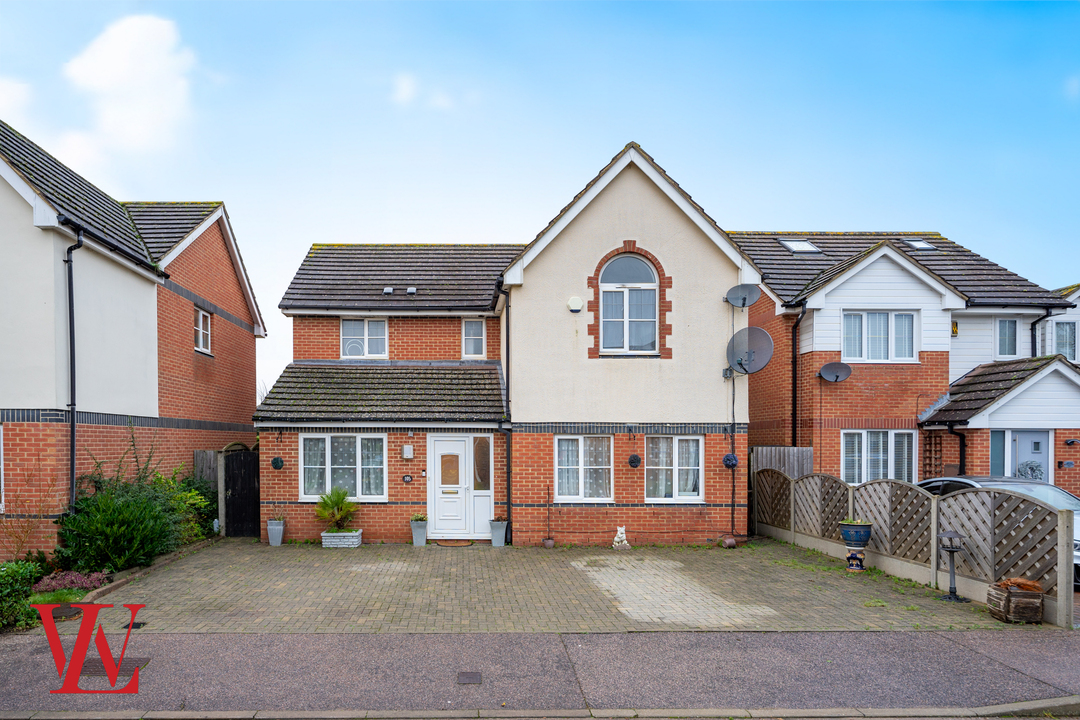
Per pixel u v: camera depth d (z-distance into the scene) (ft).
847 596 29.25
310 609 26.81
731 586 31.04
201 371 49.75
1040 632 24.17
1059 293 52.65
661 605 27.73
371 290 50.57
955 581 29.35
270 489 42.11
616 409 41.98
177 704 18.20
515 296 41.93
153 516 34.27
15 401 31.71
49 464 31.76
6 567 24.89
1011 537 26.66
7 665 20.81
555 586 30.91
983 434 42.73
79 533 31.42
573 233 42.24
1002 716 18.24
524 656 21.77
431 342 49.14
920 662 21.42
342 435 42.65
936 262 54.29
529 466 41.57
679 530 41.91
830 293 46.32
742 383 42.47
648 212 42.37
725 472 42.24
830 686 19.69
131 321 38.99
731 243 41.83
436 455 42.70
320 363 48.16
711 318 42.37
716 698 18.88
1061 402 43.09
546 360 41.86
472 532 42.68
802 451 43.55
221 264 54.19
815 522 40.01
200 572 33.40
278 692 18.95
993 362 48.98
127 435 38.29
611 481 42.19
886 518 33.94
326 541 40.32
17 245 32.17
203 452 46.88
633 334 42.70
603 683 19.77
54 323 32.01
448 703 18.40
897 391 46.44
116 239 37.27
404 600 28.30
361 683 19.58
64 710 17.87
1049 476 43.21
